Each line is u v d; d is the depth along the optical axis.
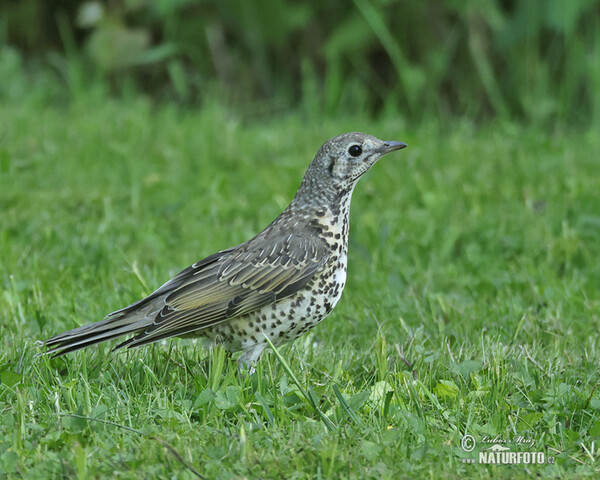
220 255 8.31
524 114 21.02
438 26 21.16
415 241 12.41
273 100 21.72
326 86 21.06
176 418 7.14
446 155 16.58
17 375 7.59
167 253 12.07
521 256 12.19
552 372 8.33
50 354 8.24
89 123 17.81
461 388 7.84
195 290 8.05
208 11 21.59
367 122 19.42
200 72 22.12
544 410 7.65
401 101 21.50
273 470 6.32
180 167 15.79
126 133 17.41
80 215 13.34
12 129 17.06
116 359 8.37
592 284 11.24
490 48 21.20
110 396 7.49
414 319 10.02
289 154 16.78
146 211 13.66
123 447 6.67
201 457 6.53
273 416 7.19
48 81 22.02
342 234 8.38
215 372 7.65
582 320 9.97
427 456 6.66
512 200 14.26
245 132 18.12
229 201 14.11
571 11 20.12
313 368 8.27
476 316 9.93
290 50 22.06
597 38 20.61
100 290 10.51
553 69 21.33
